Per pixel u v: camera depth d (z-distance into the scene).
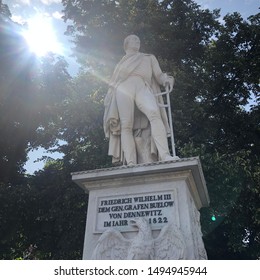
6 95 12.00
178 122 9.87
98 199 4.05
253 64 11.80
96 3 12.94
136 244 3.40
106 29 12.23
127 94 4.90
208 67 12.13
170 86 5.20
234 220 9.77
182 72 10.95
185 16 13.38
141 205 3.85
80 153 11.27
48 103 12.88
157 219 3.70
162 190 3.86
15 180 12.92
